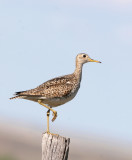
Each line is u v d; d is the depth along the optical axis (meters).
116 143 84.12
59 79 16.56
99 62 17.66
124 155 65.81
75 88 16.66
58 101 16.30
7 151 46.72
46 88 16.11
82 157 54.59
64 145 12.38
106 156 61.09
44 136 12.52
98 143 75.62
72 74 17.12
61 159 12.36
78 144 67.69
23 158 44.22
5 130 65.12
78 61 17.55
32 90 16.02
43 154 12.47
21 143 54.53
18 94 15.83
